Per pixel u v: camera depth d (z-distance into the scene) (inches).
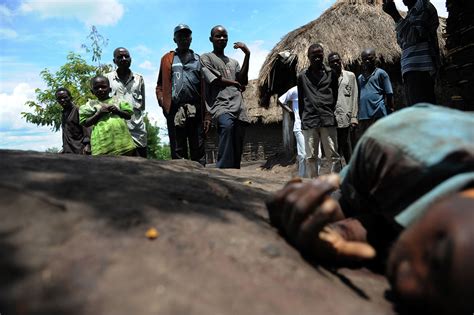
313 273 69.1
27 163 97.3
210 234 72.1
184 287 55.1
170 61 252.2
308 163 265.3
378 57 460.1
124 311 49.5
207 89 249.0
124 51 253.0
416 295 56.3
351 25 474.6
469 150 71.6
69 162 107.2
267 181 162.6
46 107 539.2
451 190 68.2
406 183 76.2
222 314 51.2
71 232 64.3
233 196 107.8
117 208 74.6
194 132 259.6
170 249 64.1
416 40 227.8
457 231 49.9
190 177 114.7
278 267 66.2
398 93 482.0
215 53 250.2
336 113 276.1
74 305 50.2
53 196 75.4
